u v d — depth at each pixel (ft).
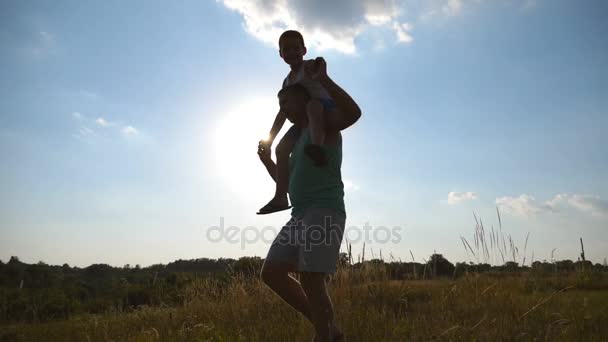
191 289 22.90
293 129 10.12
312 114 8.82
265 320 15.56
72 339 17.79
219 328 13.64
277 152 9.99
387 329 11.86
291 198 9.43
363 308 14.46
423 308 16.51
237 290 21.06
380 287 18.39
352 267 20.16
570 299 16.11
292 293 9.43
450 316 14.05
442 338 11.02
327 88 8.32
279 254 9.20
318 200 9.00
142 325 17.38
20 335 20.65
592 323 11.81
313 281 8.82
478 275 20.54
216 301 21.40
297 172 9.25
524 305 14.97
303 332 12.28
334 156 9.23
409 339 11.14
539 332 10.94
